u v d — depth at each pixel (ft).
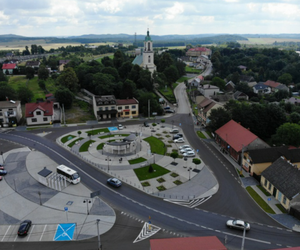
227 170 244.22
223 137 289.74
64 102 425.28
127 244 149.69
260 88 636.48
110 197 198.08
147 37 581.12
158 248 121.90
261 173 216.13
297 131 262.47
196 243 126.31
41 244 149.59
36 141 306.14
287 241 153.89
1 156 264.31
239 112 318.86
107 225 166.30
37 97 463.83
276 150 236.02
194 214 178.70
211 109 340.39
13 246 147.84
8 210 180.14
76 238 154.40
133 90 453.58
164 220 171.94
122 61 614.75
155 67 606.55
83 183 217.77
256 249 147.13
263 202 193.67
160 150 286.05
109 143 273.75
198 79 622.54
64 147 290.76
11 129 345.92
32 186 211.00
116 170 241.14
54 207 184.14
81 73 521.65
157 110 416.87
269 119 315.99
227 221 168.04
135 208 184.75
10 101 373.81
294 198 176.76
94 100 406.00
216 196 201.46
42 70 571.69
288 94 583.17
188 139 320.70
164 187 213.25
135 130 347.97
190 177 229.86
